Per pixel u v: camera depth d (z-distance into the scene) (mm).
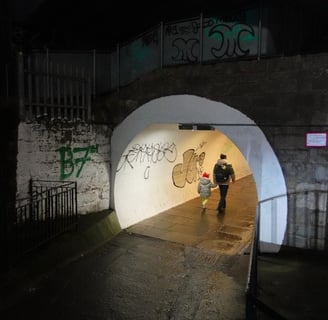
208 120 7340
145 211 9750
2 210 5770
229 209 10898
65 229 6797
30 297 5199
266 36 7188
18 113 6602
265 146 6750
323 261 6262
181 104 7637
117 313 4910
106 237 7773
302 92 6367
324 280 5508
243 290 5605
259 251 6824
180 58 8188
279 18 7809
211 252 7273
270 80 6633
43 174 7074
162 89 7848
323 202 6344
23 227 6195
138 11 11453
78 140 7781
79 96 8680
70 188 7266
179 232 8578
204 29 7816
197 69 7383
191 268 6473
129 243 7711
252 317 3092
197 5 10969
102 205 8477
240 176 16688
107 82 9477
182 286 5750
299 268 5980
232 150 15016
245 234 8453
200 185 10750
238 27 7375
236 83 6973
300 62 6348
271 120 6676
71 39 11367
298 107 6418
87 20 11352
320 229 6398
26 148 6723
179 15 11477
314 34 9938
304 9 9172
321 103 6223
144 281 5902
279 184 6660
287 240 6668
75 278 5898
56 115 7656
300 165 6492
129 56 9047
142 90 8125
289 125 6523
